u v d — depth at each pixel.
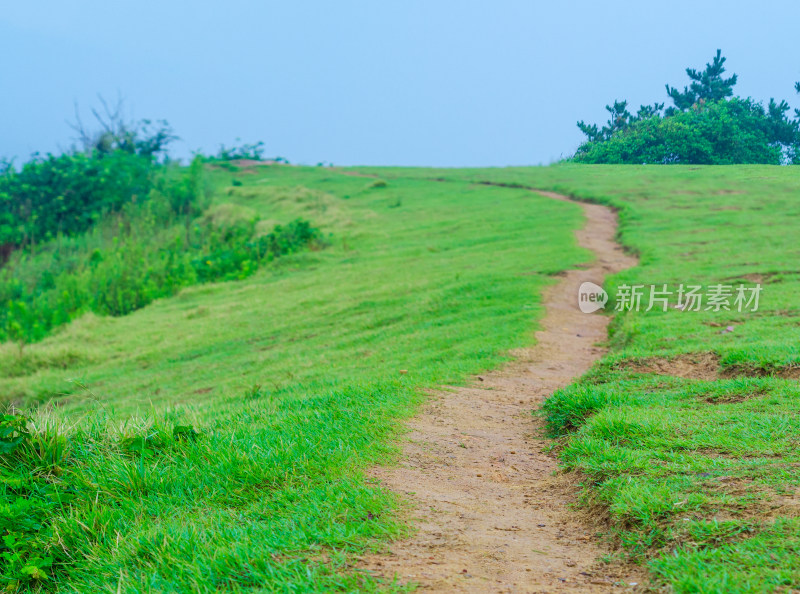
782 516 3.42
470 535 3.89
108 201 45.47
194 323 21.20
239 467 4.82
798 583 2.79
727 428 5.32
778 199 26.22
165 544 3.72
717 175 14.00
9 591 3.87
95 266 31.75
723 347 8.44
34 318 26.09
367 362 12.28
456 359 11.08
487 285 18.62
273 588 3.10
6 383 16.69
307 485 4.56
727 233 22.89
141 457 5.13
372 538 3.69
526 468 5.56
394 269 24.62
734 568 3.02
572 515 4.36
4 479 4.77
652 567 3.22
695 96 12.28
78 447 5.34
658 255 20.22
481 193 42.91
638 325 11.25
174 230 40.41
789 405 5.91
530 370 10.13
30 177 46.38
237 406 8.18
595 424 5.79
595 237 26.19
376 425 6.19
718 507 3.68
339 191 51.03
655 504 3.82
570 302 16.42
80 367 17.98
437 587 3.12
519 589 3.16
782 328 10.02
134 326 22.09
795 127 11.95
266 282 26.80
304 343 16.34
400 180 53.75
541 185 41.09
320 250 31.47
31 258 39.22
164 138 64.06
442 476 5.14
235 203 47.88
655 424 5.58
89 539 4.19
